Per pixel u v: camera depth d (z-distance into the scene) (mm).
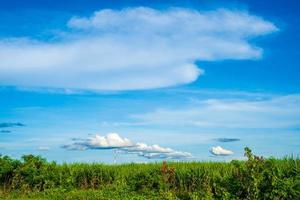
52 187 24797
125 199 20047
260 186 17375
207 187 19938
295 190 16625
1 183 25938
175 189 21625
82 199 21422
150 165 25109
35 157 26734
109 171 25250
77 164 26531
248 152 18125
